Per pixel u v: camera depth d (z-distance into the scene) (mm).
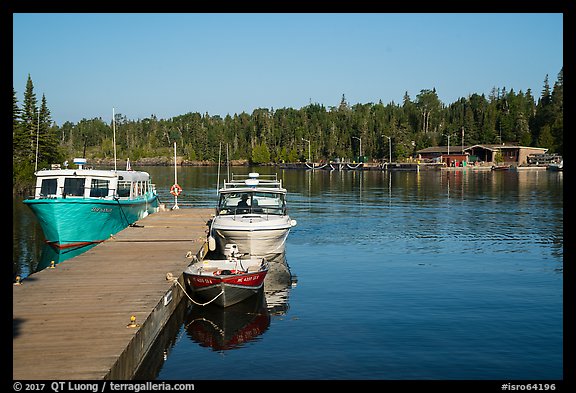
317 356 11328
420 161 123250
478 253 22531
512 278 17969
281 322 13484
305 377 10375
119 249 19203
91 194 25766
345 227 30578
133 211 28688
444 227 30422
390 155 123875
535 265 20078
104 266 16234
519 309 14383
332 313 14156
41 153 62219
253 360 11219
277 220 21219
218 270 16203
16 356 9133
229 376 10492
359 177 88750
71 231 23844
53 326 10625
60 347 9555
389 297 15617
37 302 12250
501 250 23203
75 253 23516
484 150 120500
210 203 45656
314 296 15844
